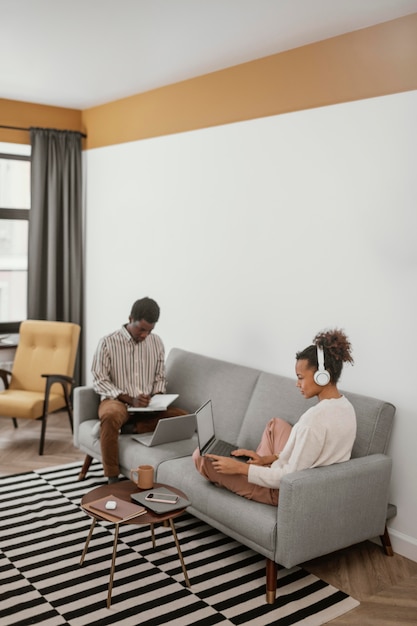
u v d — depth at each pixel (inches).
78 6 137.9
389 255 138.7
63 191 240.5
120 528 147.3
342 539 124.6
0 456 193.2
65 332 214.5
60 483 173.0
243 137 173.2
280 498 117.0
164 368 181.3
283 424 141.0
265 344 169.5
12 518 150.8
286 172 161.2
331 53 149.4
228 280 180.1
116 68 185.2
